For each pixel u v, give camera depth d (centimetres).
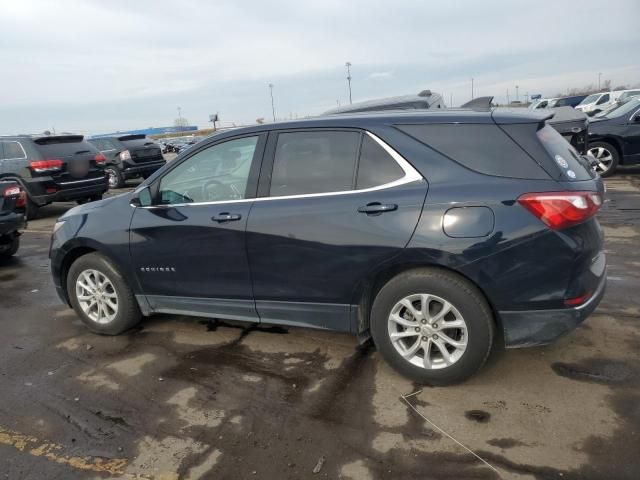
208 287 379
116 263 412
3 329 467
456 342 309
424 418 290
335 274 329
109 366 378
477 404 300
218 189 372
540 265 285
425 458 258
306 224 331
